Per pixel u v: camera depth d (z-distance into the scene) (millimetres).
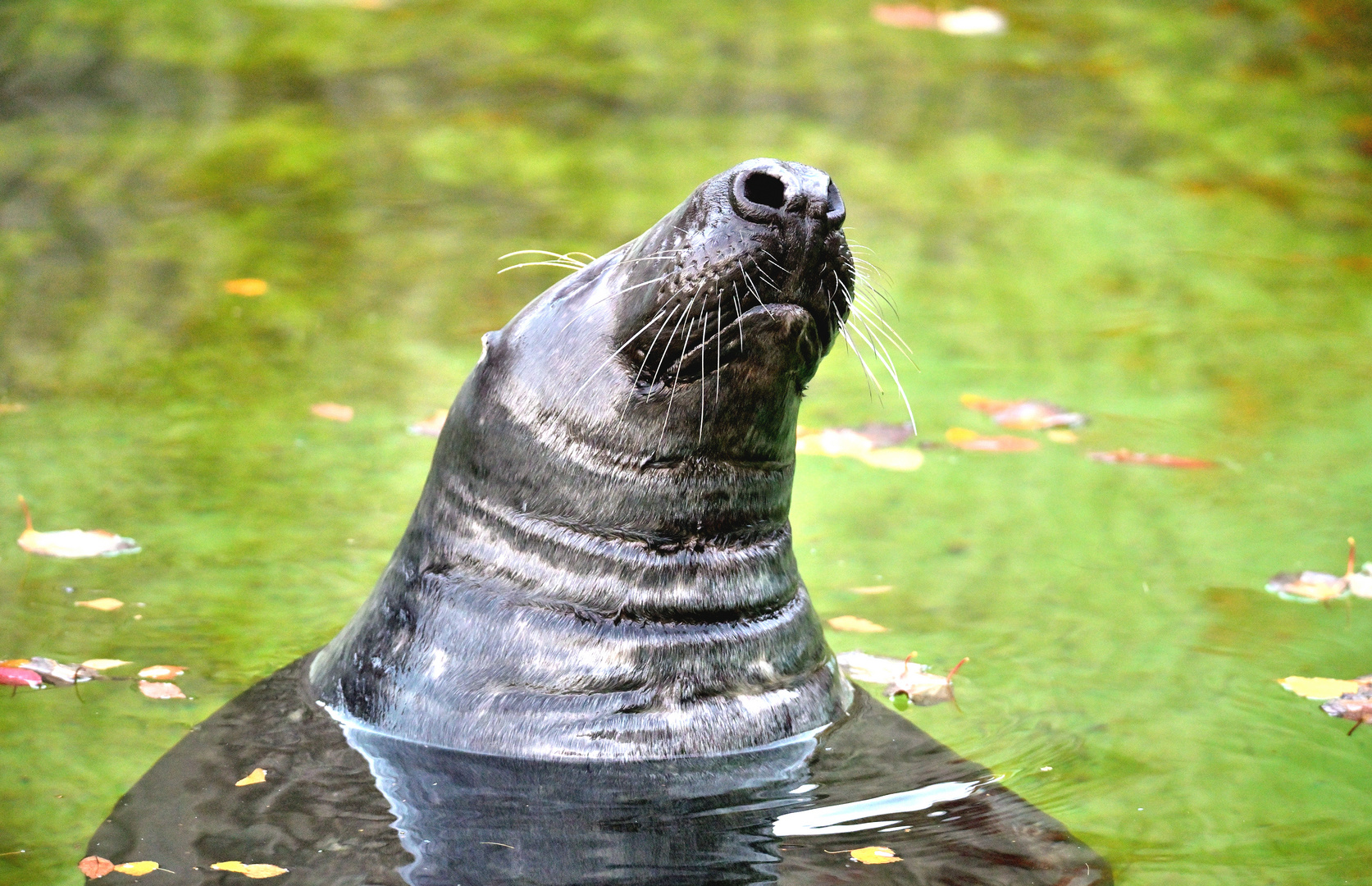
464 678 9414
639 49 28688
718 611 9578
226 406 16344
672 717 9289
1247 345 19266
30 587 12367
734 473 9523
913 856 8359
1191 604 12734
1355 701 11000
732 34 29844
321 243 20781
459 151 23953
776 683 9750
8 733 10008
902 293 20359
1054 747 10172
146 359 17391
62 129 23812
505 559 9570
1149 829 9078
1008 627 12258
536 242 20953
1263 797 9539
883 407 17266
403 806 8633
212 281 19500
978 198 23594
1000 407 17141
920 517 14523
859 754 9617
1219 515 14609
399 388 17000
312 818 8539
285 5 29641
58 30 27375
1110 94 28047
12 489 14219
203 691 10680
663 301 9039
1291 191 24734
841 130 25609
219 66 26656
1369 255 22500
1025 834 8703
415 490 14594
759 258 8812
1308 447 16312
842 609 12531
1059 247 22141
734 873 8062
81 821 8883
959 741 10180
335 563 13000
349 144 24047
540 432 9516
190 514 13867
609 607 9406
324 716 9773
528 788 8852
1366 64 29969
